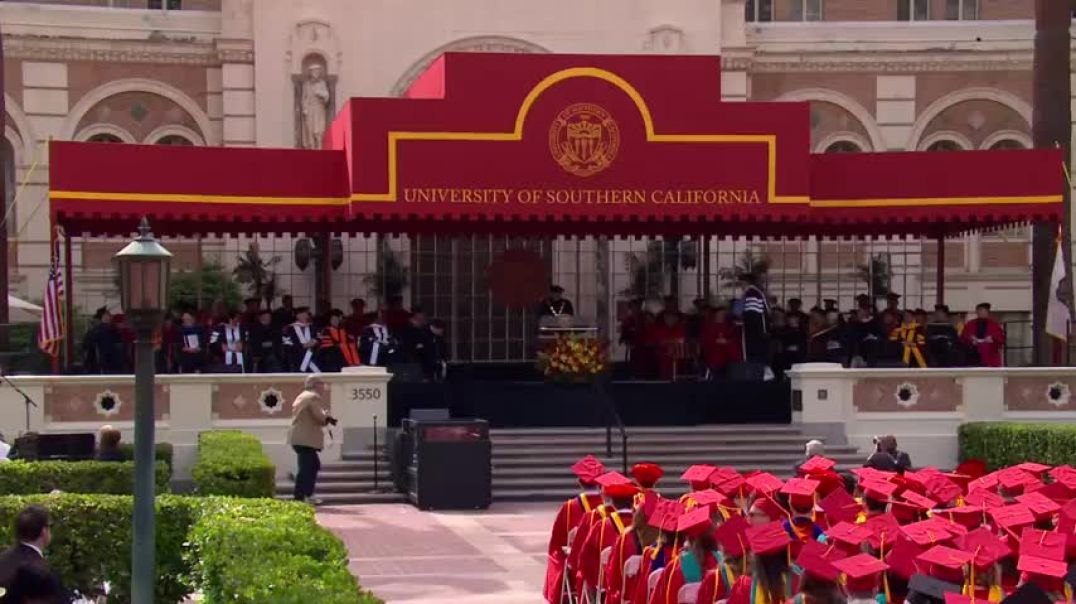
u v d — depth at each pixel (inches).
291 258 1409.9
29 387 984.9
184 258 1427.2
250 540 475.2
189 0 1489.9
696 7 1488.7
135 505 497.4
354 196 1023.6
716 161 1055.6
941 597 396.2
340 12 1454.2
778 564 388.5
